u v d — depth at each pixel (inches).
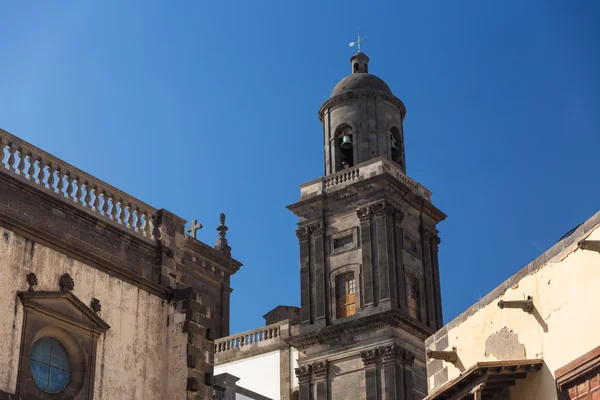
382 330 2160.4
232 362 2353.6
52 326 1157.1
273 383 2278.5
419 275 2310.5
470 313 1103.6
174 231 1358.3
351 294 2253.9
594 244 905.5
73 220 1231.5
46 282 1166.3
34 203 1189.7
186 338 1283.2
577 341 929.5
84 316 1194.6
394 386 2102.6
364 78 2529.5
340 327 2198.6
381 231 2265.0
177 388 1263.5
